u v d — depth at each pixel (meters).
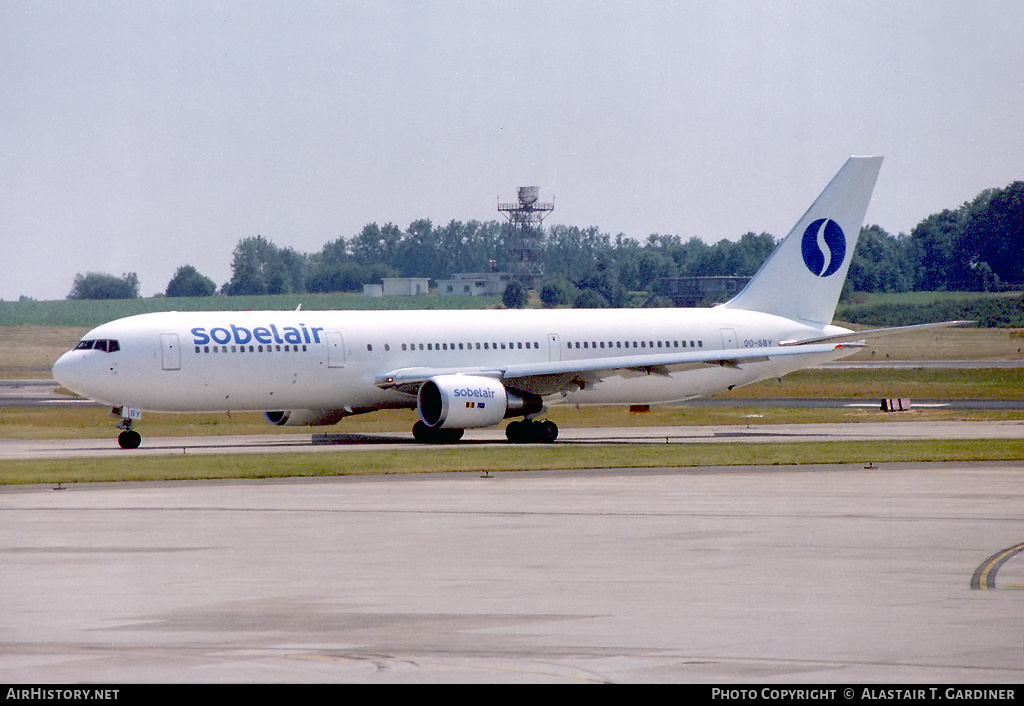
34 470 138.00
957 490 119.19
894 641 57.31
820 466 144.50
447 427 182.88
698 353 194.75
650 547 84.44
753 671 52.16
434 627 60.31
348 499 112.50
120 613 63.59
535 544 85.81
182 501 110.94
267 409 190.25
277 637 58.31
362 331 192.75
